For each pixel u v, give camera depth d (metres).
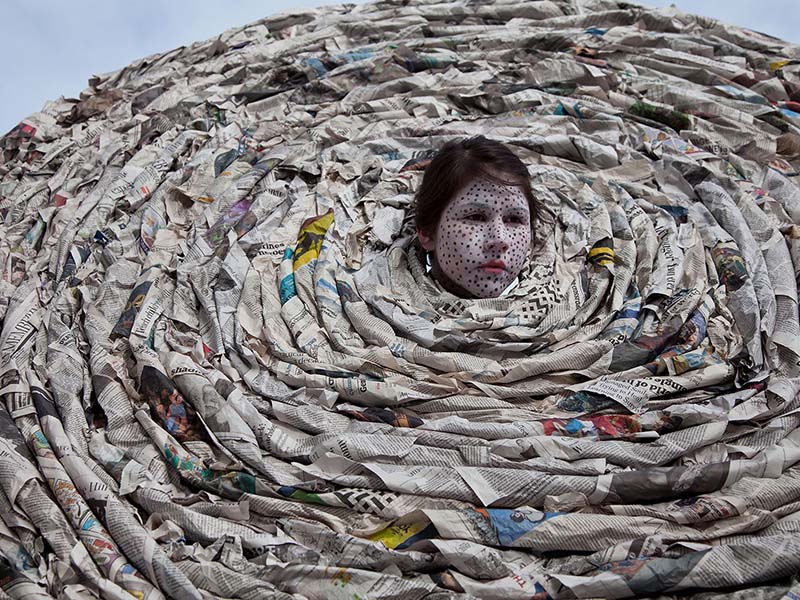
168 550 1.47
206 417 1.70
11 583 1.43
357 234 2.17
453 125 2.50
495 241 1.96
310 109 2.60
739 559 1.37
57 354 1.85
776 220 2.15
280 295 1.99
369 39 2.94
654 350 1.82
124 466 1.63
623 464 1.60
